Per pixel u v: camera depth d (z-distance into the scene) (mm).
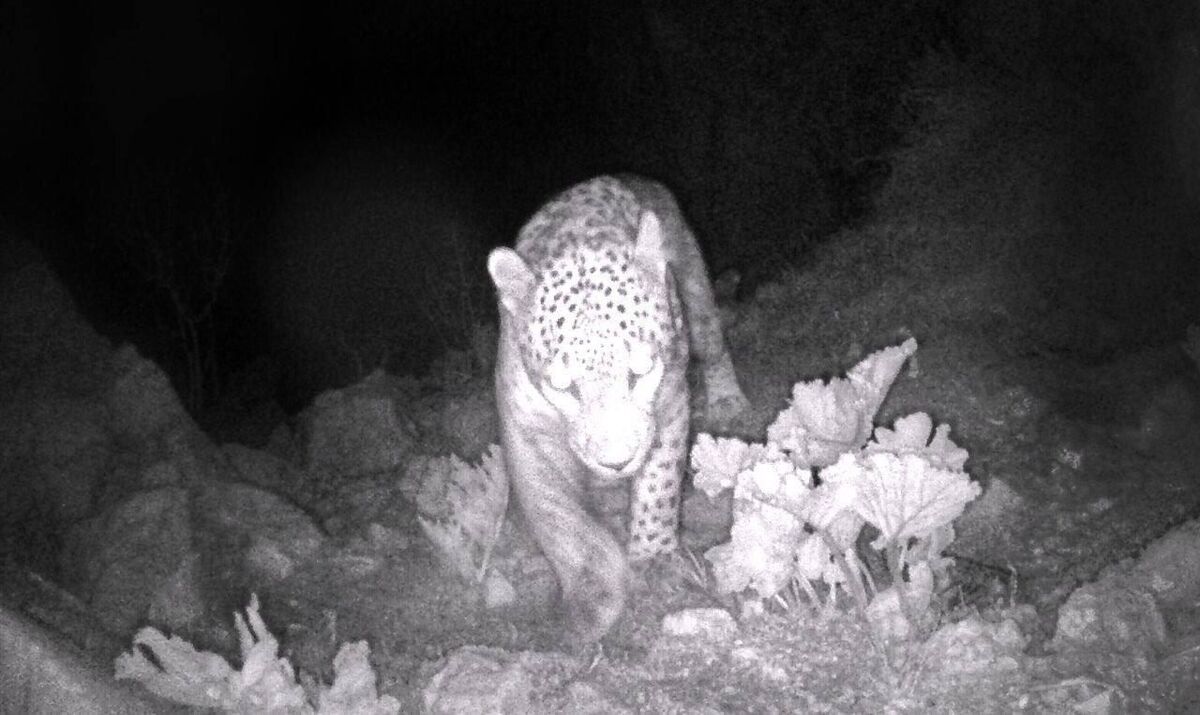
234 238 4988
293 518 1839
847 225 3217
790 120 3611
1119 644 1297
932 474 1326
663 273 1458
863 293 2652
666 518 1559
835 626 1387
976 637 1301
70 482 1870
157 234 4824
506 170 4758
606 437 1386
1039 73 2656
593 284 1422
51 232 4914
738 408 2021
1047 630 1361
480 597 1631
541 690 1320
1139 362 2059
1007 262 2523
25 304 2070
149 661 1414
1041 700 1233
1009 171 2643
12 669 1292
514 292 1472
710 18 3668
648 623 1476
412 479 2014
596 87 4285
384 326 4559
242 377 4371
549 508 1537
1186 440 1828
